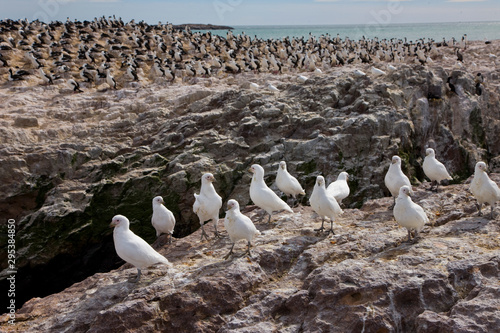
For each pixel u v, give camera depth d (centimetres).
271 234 1080
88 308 846
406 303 762
